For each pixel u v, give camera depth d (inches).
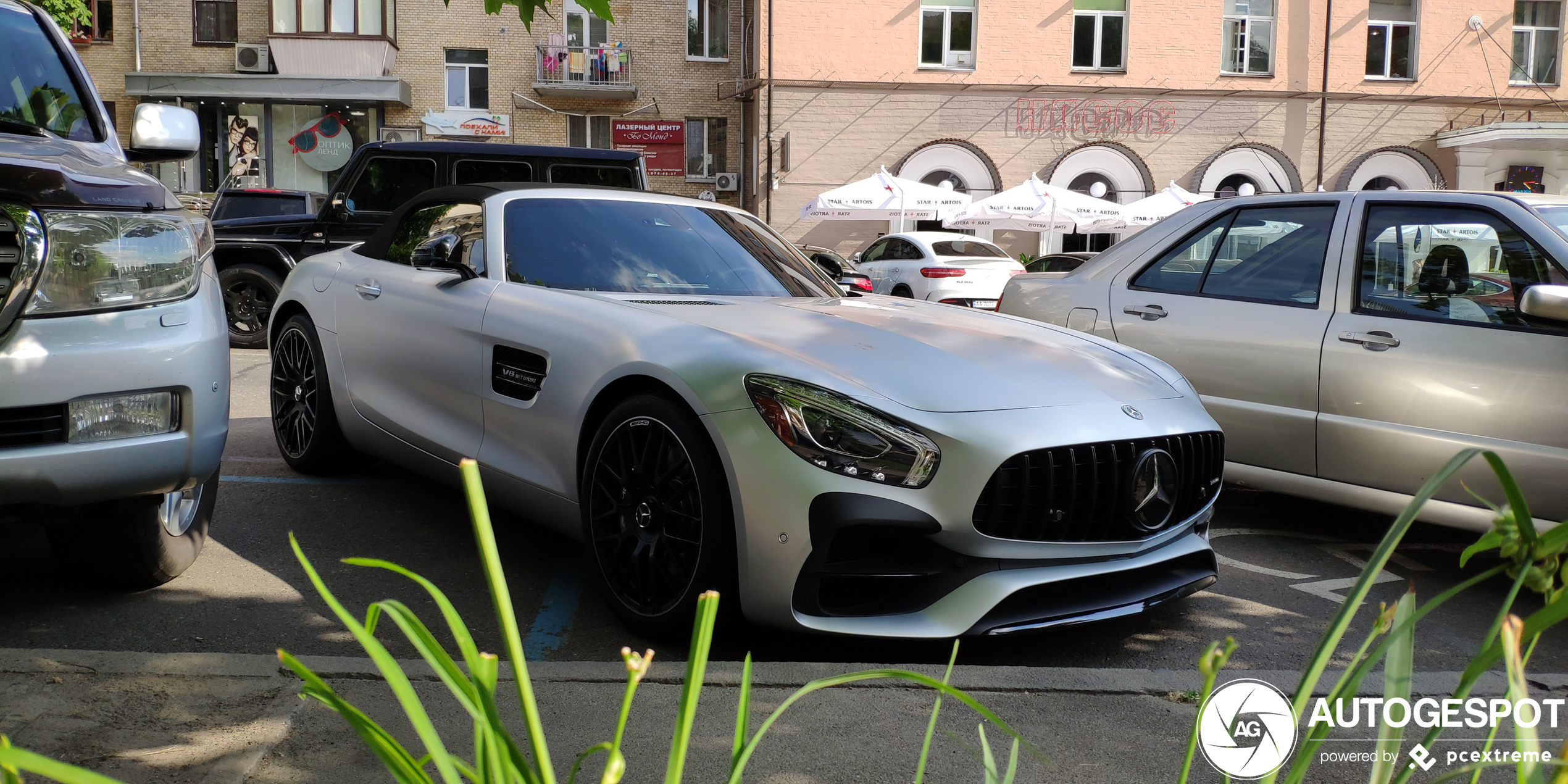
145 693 86.4
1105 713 89.1
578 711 87.4
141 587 125.7
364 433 169.0
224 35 938.7
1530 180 871.7
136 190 111.1
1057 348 129.1
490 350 138.3
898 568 104.0
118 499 107.3
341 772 75.7
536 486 129.7
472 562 142.0
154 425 107.6
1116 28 882.1
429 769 76.9
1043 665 112.5
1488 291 145.5
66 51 142.9
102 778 21.0
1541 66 888.3
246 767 75.6
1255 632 124.6
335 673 91.0
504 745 25.7
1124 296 187.9
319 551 144.4
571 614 124.0
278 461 200.7
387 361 160.1
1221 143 888.3
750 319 124.2
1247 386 167.5
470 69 959.0
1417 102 886.4
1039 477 105.9
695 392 107.0
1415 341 148.6
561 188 162.7
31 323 99.6
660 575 112.3
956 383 110.2
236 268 384.5
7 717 81.3
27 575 129.5
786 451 101.6
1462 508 143.6
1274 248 171.8
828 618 103.3
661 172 981.8
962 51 877.2
